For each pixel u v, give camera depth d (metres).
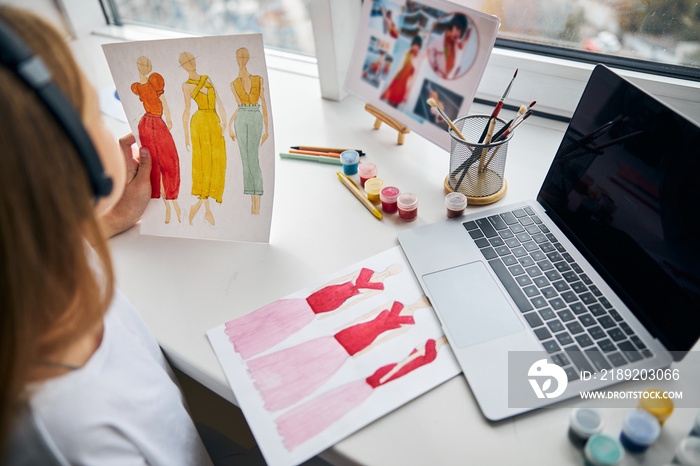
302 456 0.49
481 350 0.56
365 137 0.92
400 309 0.62
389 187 0.77
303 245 0.71
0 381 0.36
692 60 0.79
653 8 0.77
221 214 0.73
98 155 0.38
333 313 0.62
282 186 0.82
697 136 0.49
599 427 0.48
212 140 0.70
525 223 0.71
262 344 0.59
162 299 0.65
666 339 0.54
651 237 0.54
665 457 0.47
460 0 0.94
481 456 0.48
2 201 0.32
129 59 0.67
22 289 0.34
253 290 0.65
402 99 0.88
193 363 0.58
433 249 0.68
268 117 0.67
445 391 0.53
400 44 0.87
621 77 0.58
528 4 0.88
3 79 0.31
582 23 0.85
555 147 0.87
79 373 0.45
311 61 1.16
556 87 0.89
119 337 0.53
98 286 0.42
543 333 0.57
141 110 0.69
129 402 0.50
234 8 1.20
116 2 1.33
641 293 0.56
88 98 0.40
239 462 0.71
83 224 0.39
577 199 0.65
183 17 1.28
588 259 0.64
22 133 0.31
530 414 0.51
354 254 0.69
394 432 0.50
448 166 0.84
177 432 0.57
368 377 0.55
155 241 0.74
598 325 0.57
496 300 0.61
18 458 0.43
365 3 0.91
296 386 0.55
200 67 0.66
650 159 0.54
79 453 0.44
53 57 0.36
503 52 0.92
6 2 0.36
